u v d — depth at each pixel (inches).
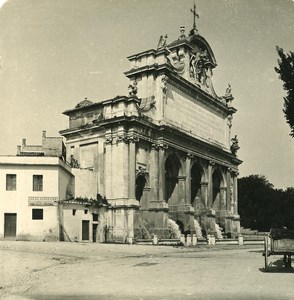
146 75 2358.5
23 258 1119.0
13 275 871.1
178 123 2488.9
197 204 2795.3
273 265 944.9
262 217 3348.9
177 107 2498.8
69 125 2524.6
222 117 3061.0
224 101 3139.8
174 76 2431.1
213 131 2903.5
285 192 2539.4
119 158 2142.0
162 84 2340.1
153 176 2269.9
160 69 2335.1
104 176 2245.3
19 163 1915.6
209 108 2876.5
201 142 2655.0
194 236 1926.7
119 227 2081.7
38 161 1935.3
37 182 1929.1
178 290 645.3
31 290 708.0
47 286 738.2
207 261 1050.7
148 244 1911.9
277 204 2571.4
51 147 2635.3
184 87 2576.3
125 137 2149.4
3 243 1541.6
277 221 2524.6
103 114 2349.9
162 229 2213.3
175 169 2536.9
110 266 974.4
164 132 2319.1
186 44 2605.8
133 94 2197.3
